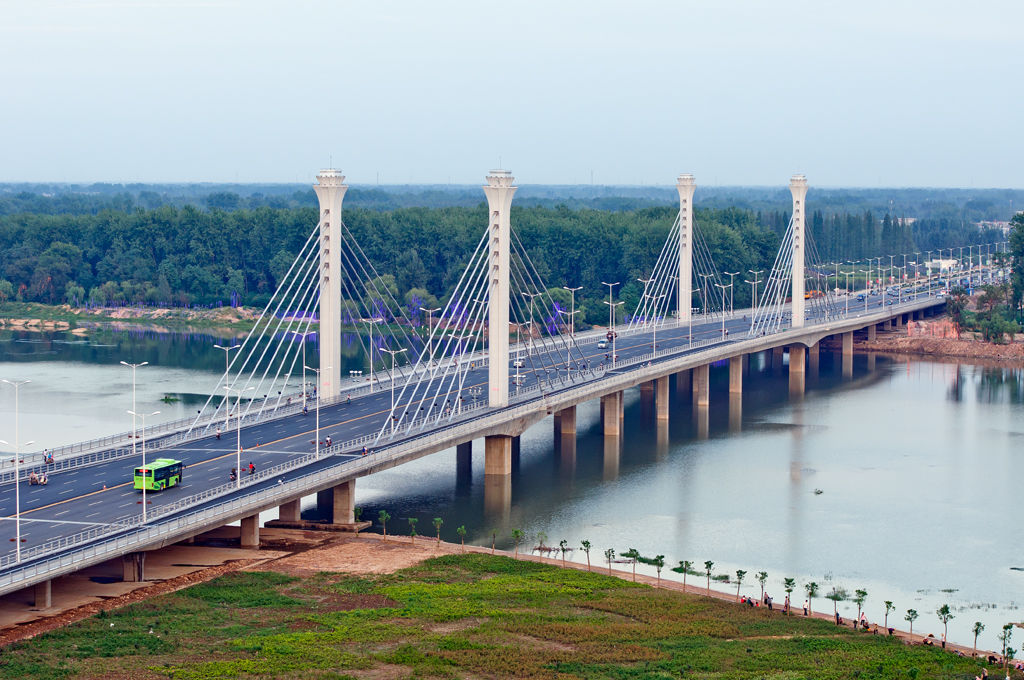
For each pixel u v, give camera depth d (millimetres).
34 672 144875
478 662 153750
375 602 176875
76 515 185375
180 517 184375
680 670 153500
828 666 156875
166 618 165250
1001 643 175000
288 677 146125
